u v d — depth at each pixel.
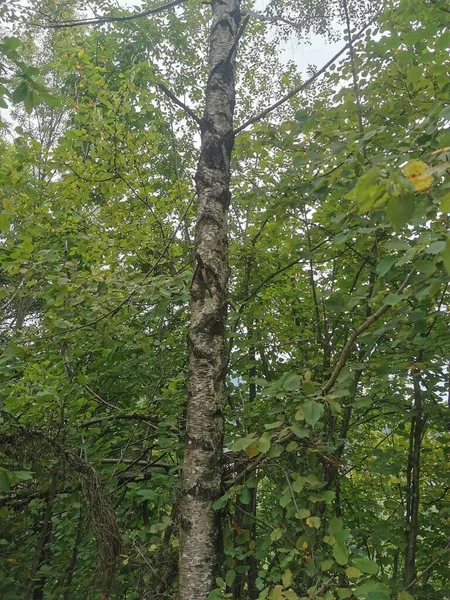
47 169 4.24
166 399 3.82
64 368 3.73
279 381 2.37
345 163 2.88
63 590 3.61
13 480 2.28
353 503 4.39
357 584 2.13
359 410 4.28
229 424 3.92
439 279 1.83
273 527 2.62
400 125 3.12
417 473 4.02
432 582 4.17
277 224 4.39
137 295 3.37
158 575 2.79
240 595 3.39
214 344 2.72
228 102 3.27
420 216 2.00
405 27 3.52
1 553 3.86
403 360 3.25
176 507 2.96
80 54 4.46
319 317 4.50
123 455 3.76
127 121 5.16
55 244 4.36
